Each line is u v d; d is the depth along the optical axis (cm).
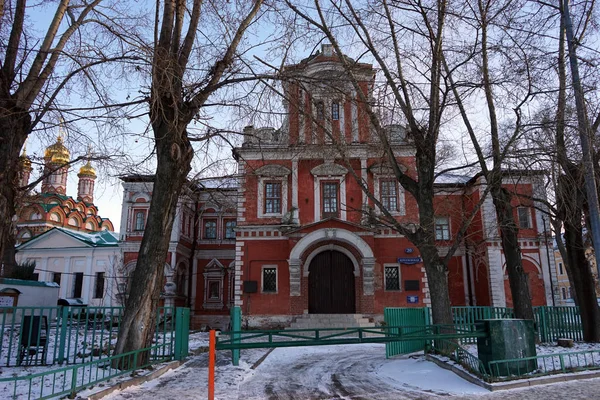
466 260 3025
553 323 1675
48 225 4691
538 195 1723
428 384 996
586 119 1225
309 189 2623
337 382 1062
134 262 3039
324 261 2594
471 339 1537
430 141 1418
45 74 1060
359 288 2509
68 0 1131
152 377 990
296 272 2477
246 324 2467
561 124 1283
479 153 1501
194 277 3331
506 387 912
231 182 1622
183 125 1138
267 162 2670
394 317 1472
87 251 3584
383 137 1473
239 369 1191
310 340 912
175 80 1095
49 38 1085
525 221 2853
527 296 1568
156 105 1088
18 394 760
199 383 969
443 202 2553
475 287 2978
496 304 2709
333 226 2488
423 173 1412
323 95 1555
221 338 2069
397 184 2605
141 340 1048
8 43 1030
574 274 1616
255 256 2575
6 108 947
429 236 1380
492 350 976
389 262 2545
